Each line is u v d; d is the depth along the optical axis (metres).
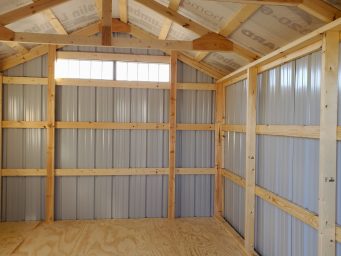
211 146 5.70
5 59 5.14
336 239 2.53
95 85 5.40
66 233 4.72
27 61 5.24
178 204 5.66
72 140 5.40
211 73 5.61
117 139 5.51
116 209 5.53
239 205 4.79
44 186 5.33
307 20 2.82
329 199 2.53
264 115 3.92
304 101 3.02
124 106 5.50
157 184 5.61
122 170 5.49
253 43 3.78
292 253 3.24
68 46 5.34
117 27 5.37
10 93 5.21
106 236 4.62
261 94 4.00
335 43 2.53
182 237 4.62
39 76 5.27
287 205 3.28
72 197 5.41
